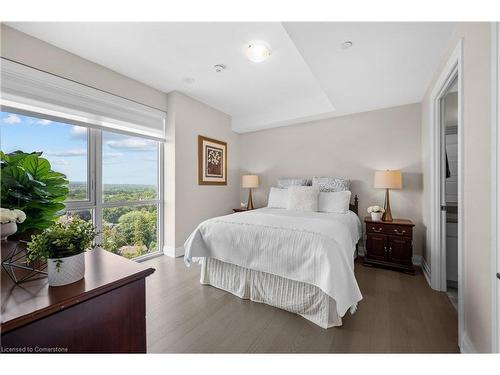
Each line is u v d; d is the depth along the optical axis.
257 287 2.01
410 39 1.70
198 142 3.60
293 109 3.67
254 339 1.52
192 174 3.50
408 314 1.80
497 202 1.03
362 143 3.39
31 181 1.26
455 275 2.26
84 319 0.76
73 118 2.33
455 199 2.81
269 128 4.26
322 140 3.73
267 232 1.96
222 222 2.26
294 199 3.12
